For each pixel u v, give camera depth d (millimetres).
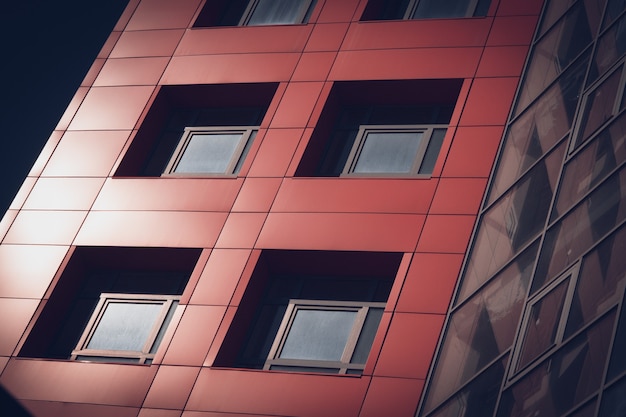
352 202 31453
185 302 30406
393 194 31250
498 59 34188
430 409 25297
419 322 27594
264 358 29578
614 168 23703
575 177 25531
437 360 26453
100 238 33469
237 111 37812
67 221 34375
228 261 31172
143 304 32594
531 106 31078
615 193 23031
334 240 30594
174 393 28188
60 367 30141
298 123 34656
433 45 35625
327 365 28828
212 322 29672
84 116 37969
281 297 31125
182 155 36656
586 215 23781
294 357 29375
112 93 38562
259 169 33562
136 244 32812
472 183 30625
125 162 35844
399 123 35031
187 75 38219
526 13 35500
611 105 25641
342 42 37094
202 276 30938
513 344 23734
